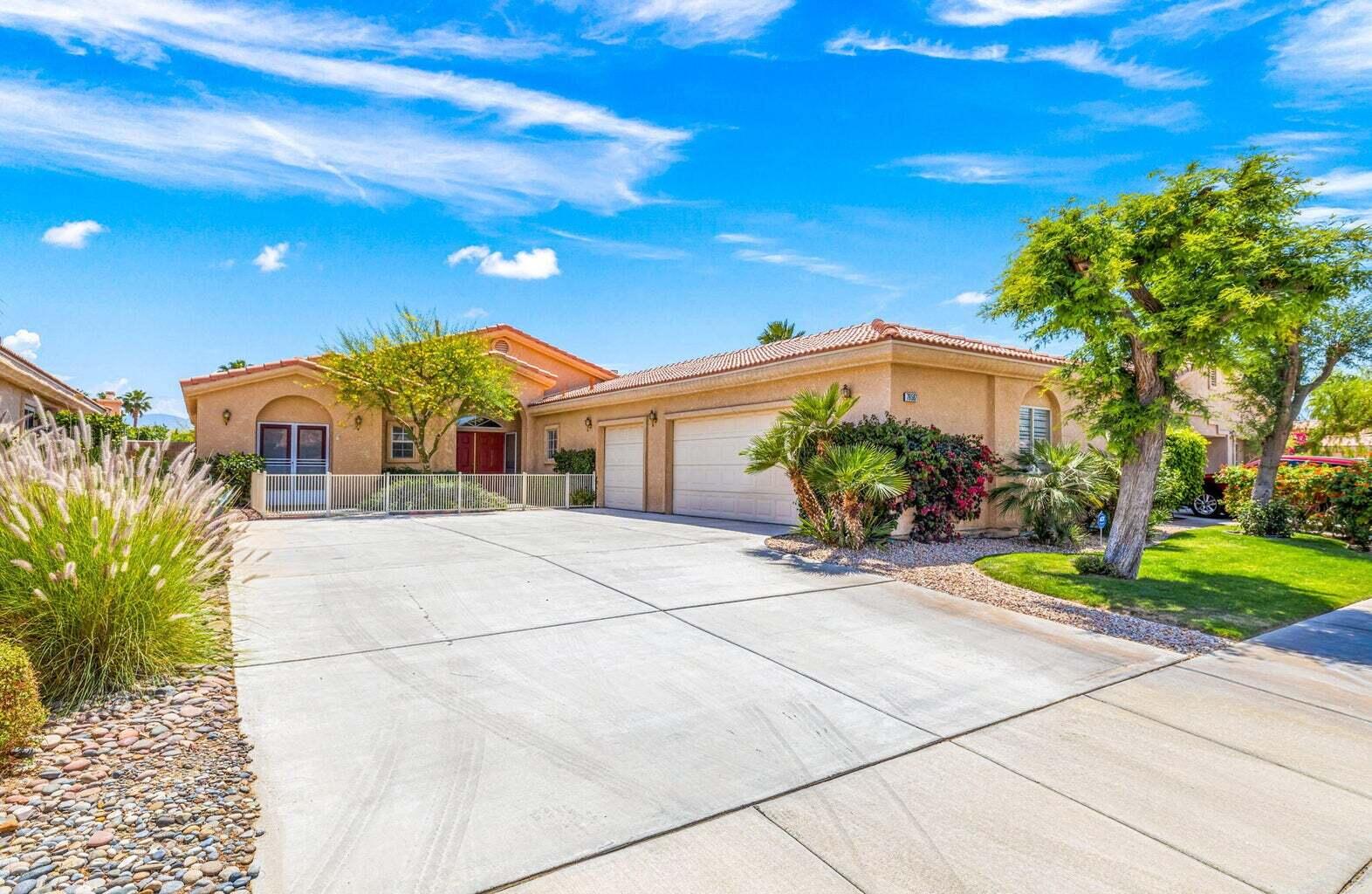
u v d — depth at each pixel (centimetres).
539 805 341
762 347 1930
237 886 271
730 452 1597
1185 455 1752
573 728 434
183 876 274
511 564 977
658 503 1827
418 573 909
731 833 320
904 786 368
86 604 460
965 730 443
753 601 772
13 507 467
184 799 335
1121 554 916
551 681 517
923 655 598
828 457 1087
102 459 549
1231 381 1463
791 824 328
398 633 633
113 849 291
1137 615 742
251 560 974
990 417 1338
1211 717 473
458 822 323
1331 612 784
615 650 593
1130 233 848
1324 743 433
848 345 1216
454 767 379
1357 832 331
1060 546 1220
